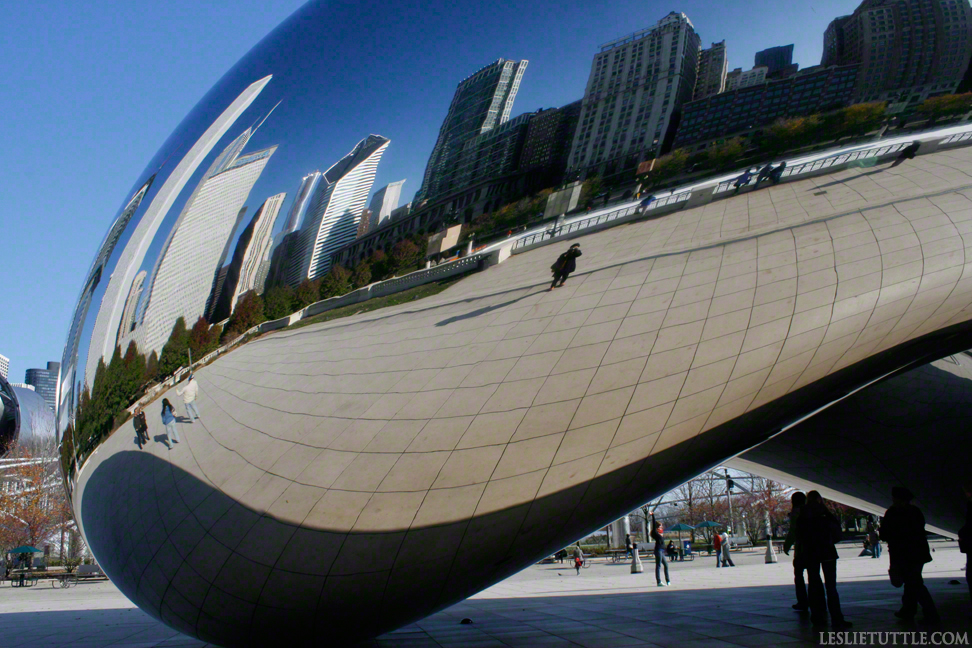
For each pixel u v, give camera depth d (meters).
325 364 4.36
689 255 4.09
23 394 66.44
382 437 4.16
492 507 4.29
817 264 4.16
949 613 6.41
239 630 5.05
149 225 5.70
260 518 4.36
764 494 46.22
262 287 4.66
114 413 5.23
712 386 4.27
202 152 5.71
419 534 4.31
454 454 4.14
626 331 4.08
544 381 4.09
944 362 7.45
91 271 6.53
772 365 4.36
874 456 8.73
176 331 4.91
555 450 4.19
